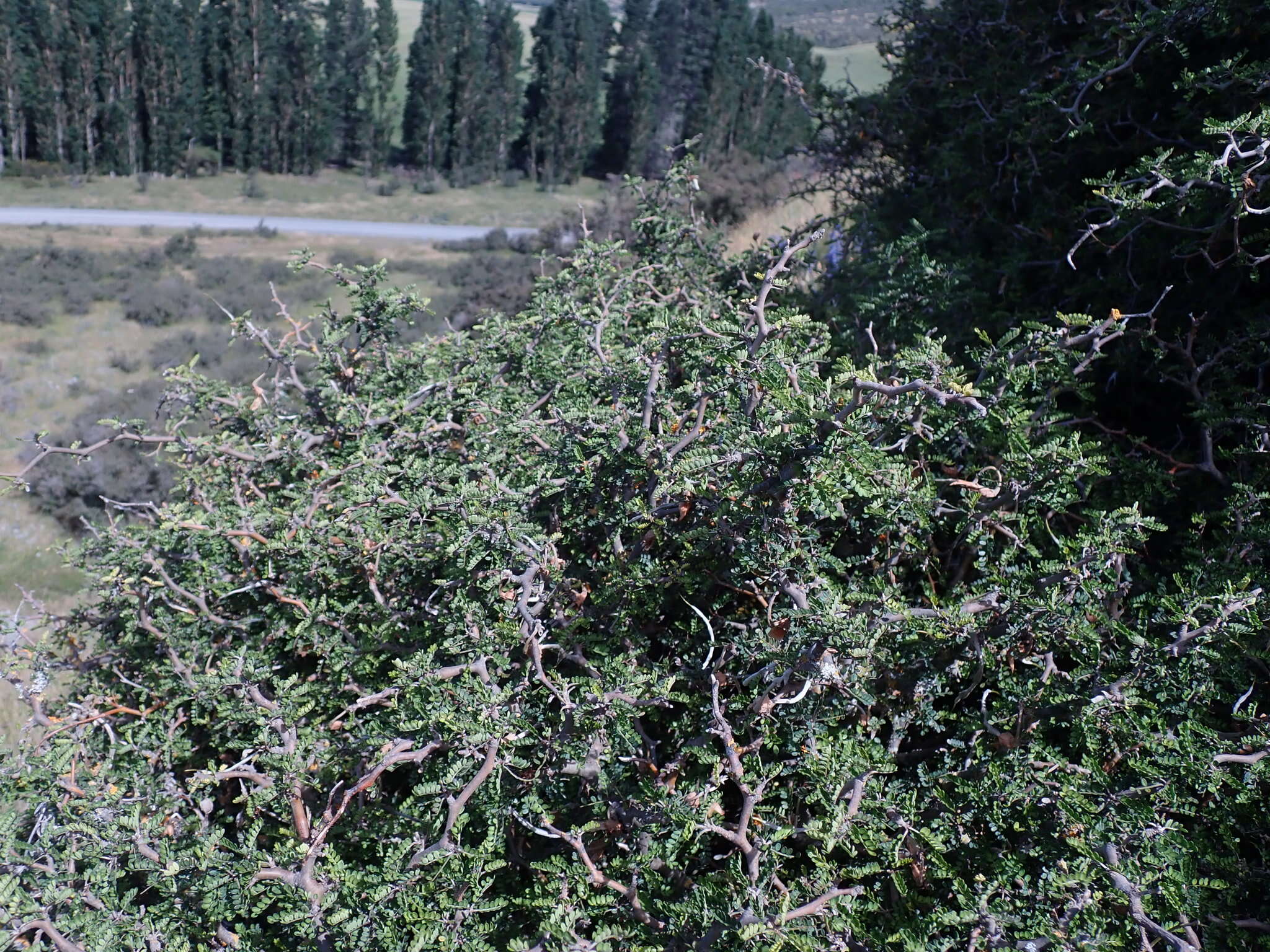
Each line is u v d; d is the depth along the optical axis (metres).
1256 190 2.84
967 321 3.66
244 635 3.24
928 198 4.78
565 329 3.80
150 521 3.67
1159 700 2.14
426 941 1.99
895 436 2.85
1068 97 3.84
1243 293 3.30
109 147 53.12
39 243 37.75
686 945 1.97
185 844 2.52
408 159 63.16
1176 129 3.57
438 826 2.11
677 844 2.08
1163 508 3.06
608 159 63.31
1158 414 3.50
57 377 22.52
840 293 4.32
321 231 44.78
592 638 2.52
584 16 58.62
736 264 4.64
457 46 58.00
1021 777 2.00
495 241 40.41
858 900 2.01
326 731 2.67
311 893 2.08
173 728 2.95
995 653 2.25
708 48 59.59
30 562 12.77
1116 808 1.97
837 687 2.17
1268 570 2.52
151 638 3.32
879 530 2.44
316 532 2.92
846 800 2.00
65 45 51.06
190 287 31.30
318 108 56.81
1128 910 1.85
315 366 4.05
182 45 53.09
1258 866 2.06
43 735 3.15
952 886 1.92
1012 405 2.68
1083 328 3.23
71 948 2.23
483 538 2.46
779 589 2.30
